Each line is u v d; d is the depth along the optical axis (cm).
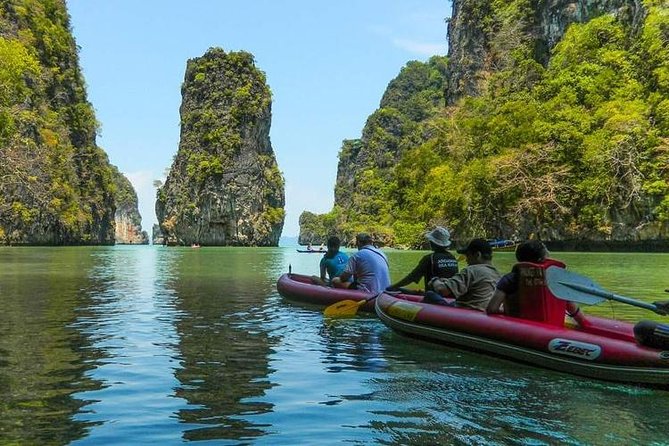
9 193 6656
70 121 8519
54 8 8681
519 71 6203
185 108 11938
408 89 14625
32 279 1673
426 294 710
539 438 362
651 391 470
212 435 366
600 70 5072
